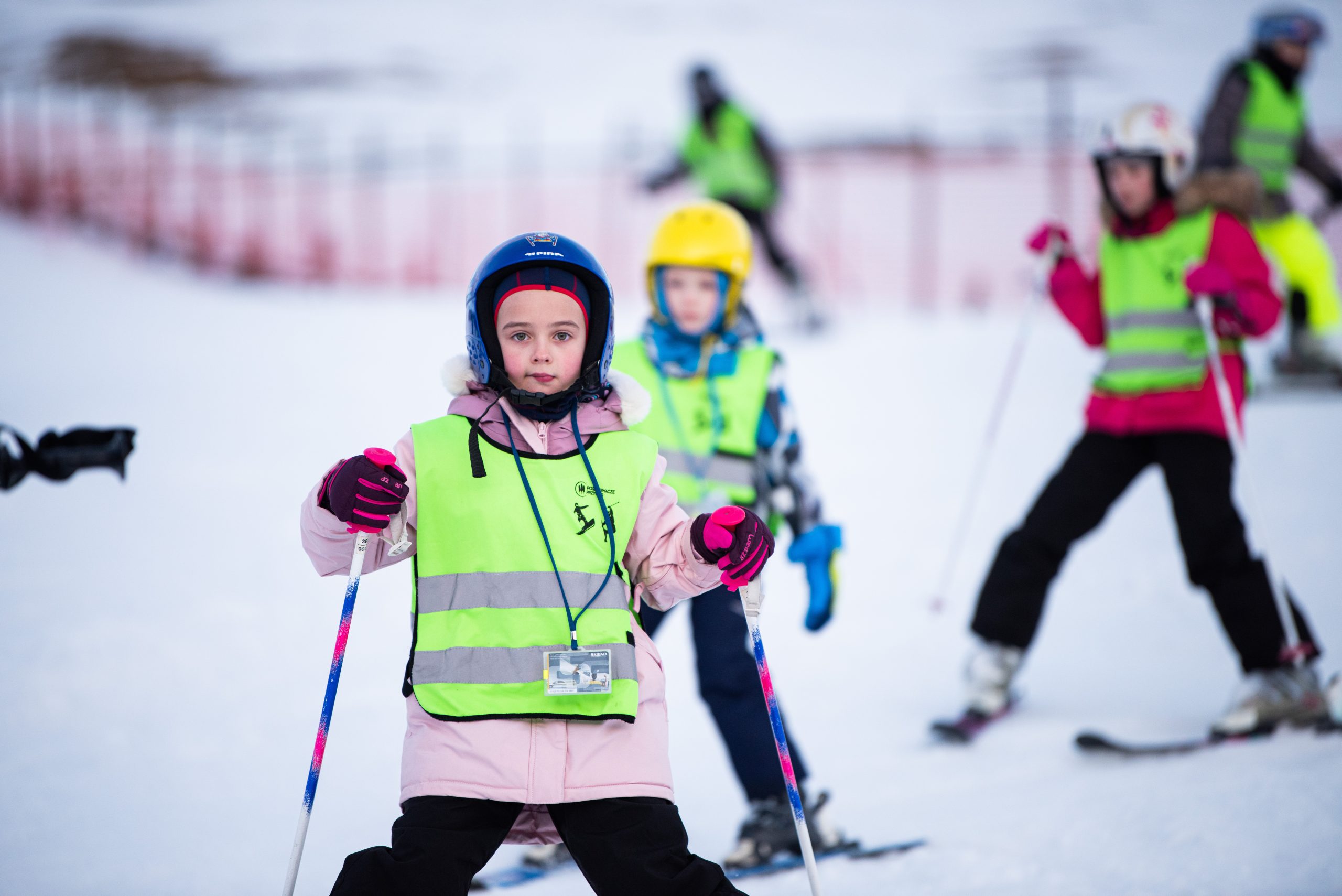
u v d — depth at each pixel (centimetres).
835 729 1075
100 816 871
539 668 578
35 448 689
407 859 547
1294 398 2367
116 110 4700
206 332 3150
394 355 2895
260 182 4288
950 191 4047
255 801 905
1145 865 777
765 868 796
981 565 1542
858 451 2130
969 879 771
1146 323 1088
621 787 574
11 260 3762
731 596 837
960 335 3189
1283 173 2325
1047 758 994
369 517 566
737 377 874
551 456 610
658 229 891
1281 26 2252
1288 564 1472
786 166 4134
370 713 1079
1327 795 869
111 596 1381
